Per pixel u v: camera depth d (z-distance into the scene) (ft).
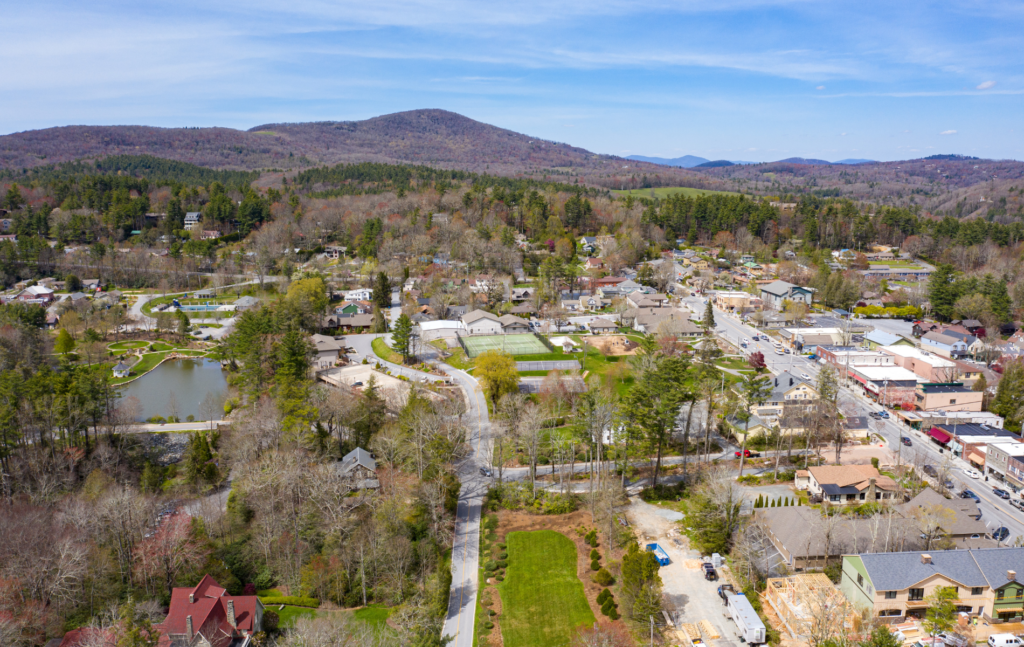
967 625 197.16
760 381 341.82
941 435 343.67
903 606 201.05
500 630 209.97
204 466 302.25
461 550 255.70
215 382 468.34
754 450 337.31
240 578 234.99
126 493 247.09
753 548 233.55
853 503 280.31
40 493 275.59
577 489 301.43
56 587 207.41
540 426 337.11
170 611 195.62
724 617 209.05
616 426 327.88
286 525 252.62
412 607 211.20
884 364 462.60
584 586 231.71
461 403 390.42
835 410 347.36
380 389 392.27
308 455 308.81
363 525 247.09
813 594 207.62
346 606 222.48
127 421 347.56
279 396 335.88
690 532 262.06
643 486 303.48
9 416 289.33
